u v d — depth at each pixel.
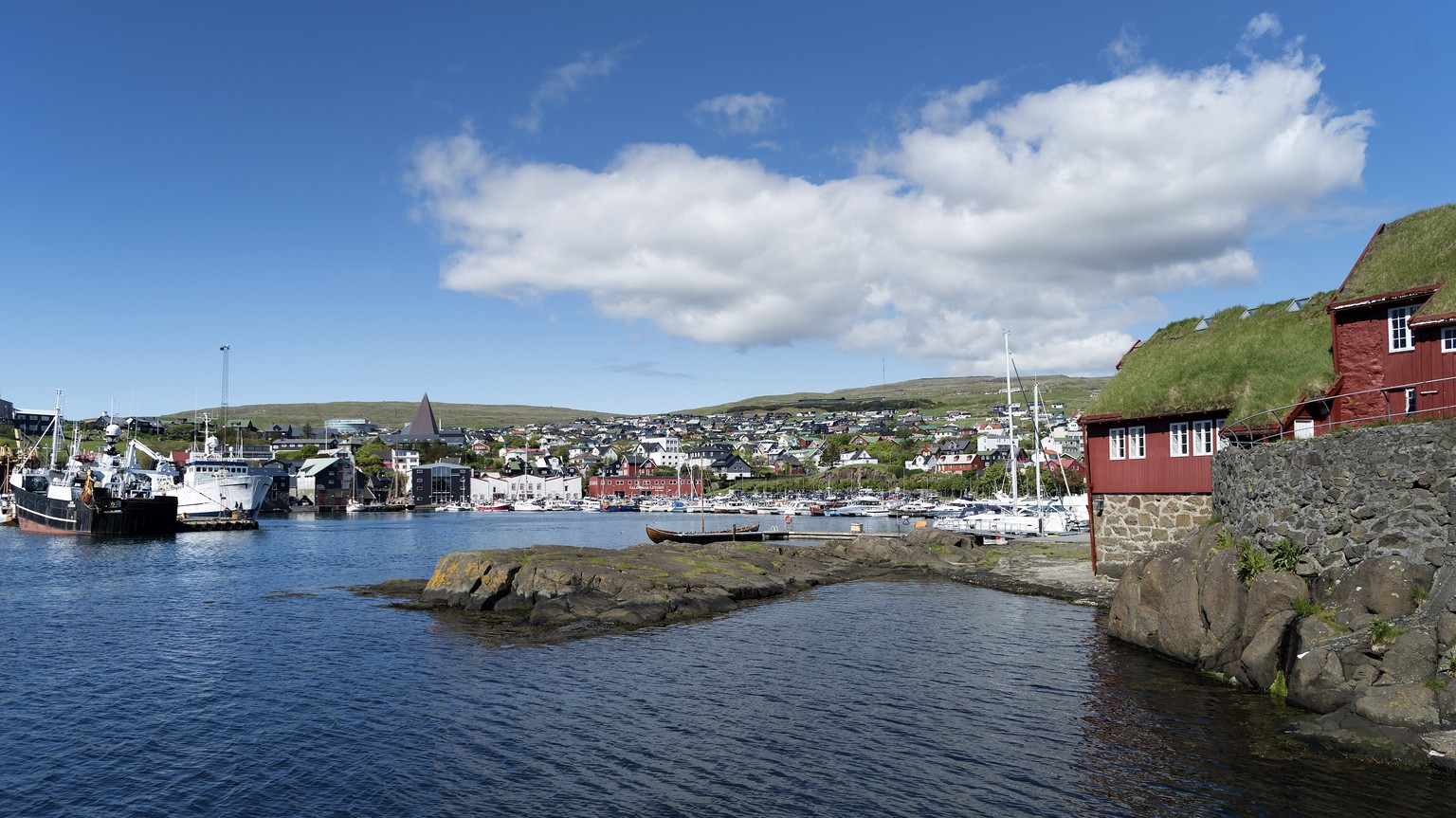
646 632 37.31
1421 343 29.44
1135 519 43.91
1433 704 18.34
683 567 49.34
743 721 24.09
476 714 25.42
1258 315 42.34
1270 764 18.91
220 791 19.94
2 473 156.25
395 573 66.62
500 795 19.20
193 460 132.00
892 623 39.00
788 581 52.38
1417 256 31.09
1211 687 24.89
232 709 26.45
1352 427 28.77
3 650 35.47
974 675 28.61
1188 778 18.64
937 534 74.56
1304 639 22.12
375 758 21.78
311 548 94.44
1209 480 40.25
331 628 39.50
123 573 66.06
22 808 19.17
